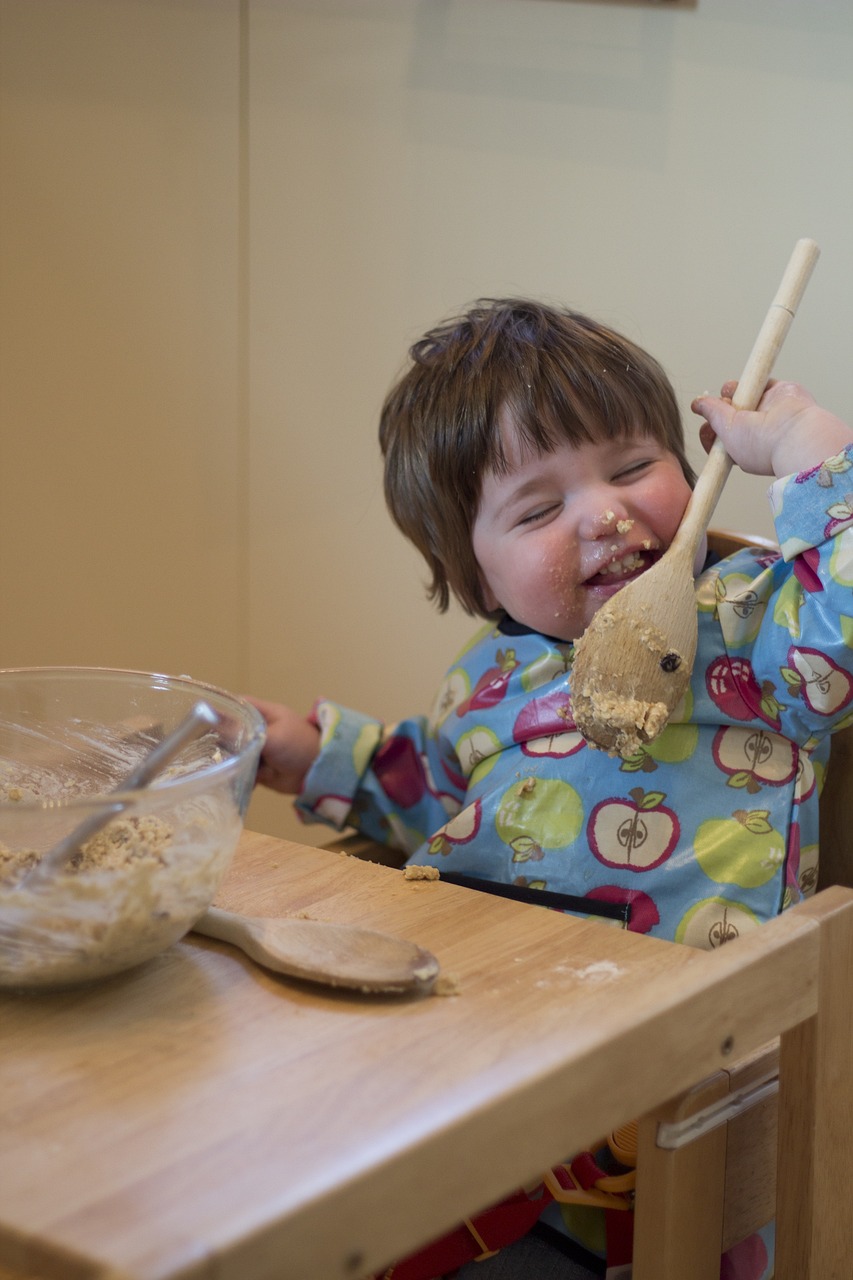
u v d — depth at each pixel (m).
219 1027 0.49
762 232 1.49
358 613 1.57
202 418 1.45
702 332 1.51
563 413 0.86
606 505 0.85
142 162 1.36
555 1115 0.44
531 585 0.89
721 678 0.83
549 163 1.46
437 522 0.97
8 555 1.39
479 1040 0.46
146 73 1.35
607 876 0.83
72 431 1.40
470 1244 0.70
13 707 0.65
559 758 0.87
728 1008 0.51
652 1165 0.54
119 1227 0.36
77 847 0.51
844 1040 0.57
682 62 1.43
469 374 0.91
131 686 0.66
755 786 0.83
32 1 1.29
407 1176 0.39
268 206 1.42
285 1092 0.43
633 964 0.53
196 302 1.42
